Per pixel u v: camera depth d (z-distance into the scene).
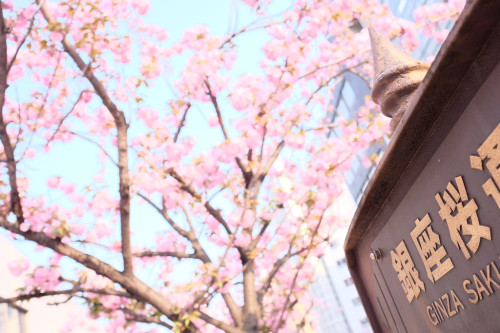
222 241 7.23
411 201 1.44
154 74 6.30
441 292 1.36
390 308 1.79
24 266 6.53
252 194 6.93
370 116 8.22
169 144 6.57
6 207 5.41
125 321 6.95
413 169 1.39
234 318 6.44
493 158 1.03
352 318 33.81
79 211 6.43
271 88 7.06
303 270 8.97
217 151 6.67
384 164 1.42
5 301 5.74
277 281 8.83
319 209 7.66
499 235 1.05
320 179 7.34
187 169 6.73
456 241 1.22
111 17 5.76
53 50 5.59
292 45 6.70
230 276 6.42
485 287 1.14
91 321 11.12
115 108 5.62
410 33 8.12
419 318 1.54
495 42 1.00
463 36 1.01
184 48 6.59
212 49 6.47
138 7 6.20
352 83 22.94
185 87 6.71
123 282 5.66
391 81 1.84
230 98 6.65
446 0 13.65
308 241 7.87
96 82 5.52
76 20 5.76
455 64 1.07
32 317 12.29
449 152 1.20
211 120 6.81
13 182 5.22
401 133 1.28
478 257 1.15
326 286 34.81
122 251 5.65
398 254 1.60
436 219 1.31
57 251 5.46
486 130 1.04
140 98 6.45
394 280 1.69
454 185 1.19
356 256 2.07
